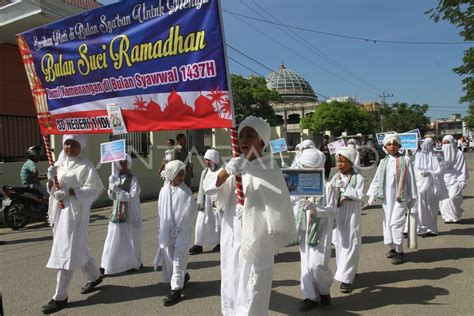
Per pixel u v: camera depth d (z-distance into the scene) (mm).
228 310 3773
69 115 5078
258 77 43031
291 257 6781
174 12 4016
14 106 16656
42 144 12898
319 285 4695
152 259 6875
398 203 6262
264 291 3578
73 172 5000
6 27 14930
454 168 9234
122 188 6109
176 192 5227
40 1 14062
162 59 4133
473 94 13539
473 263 6199
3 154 11969
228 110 3734
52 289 5531
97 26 4633
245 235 3494
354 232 5176
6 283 5785
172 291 4965
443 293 5059
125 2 4348
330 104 47219
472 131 75375
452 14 11414
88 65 4781
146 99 4324
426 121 66812
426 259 6500
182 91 4031
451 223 9305
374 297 5016
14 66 16734
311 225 4652
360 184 5195
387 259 6562
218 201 3842
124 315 4633
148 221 10250
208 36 3816
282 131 24922
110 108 4625
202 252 7387
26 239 8742
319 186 4055
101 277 5578
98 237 8562
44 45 5191
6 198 9820
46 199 10352
